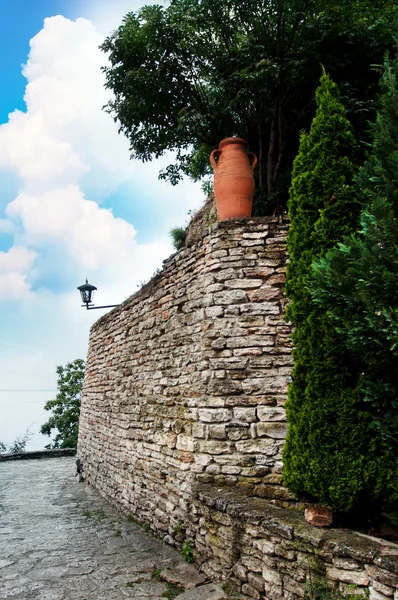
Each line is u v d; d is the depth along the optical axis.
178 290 5.47
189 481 4.48
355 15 5.91
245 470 4.14
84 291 9.48
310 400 3.44
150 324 6.26
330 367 3.39
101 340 8.97
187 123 6.32
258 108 6.25
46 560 4.56
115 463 7.11
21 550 4.93
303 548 3.00
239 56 5.93
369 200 3.54
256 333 4.41
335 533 3.03
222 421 4.31
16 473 11.38
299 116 6.21
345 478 3.15
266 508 3.61
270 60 5.55
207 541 3.98
